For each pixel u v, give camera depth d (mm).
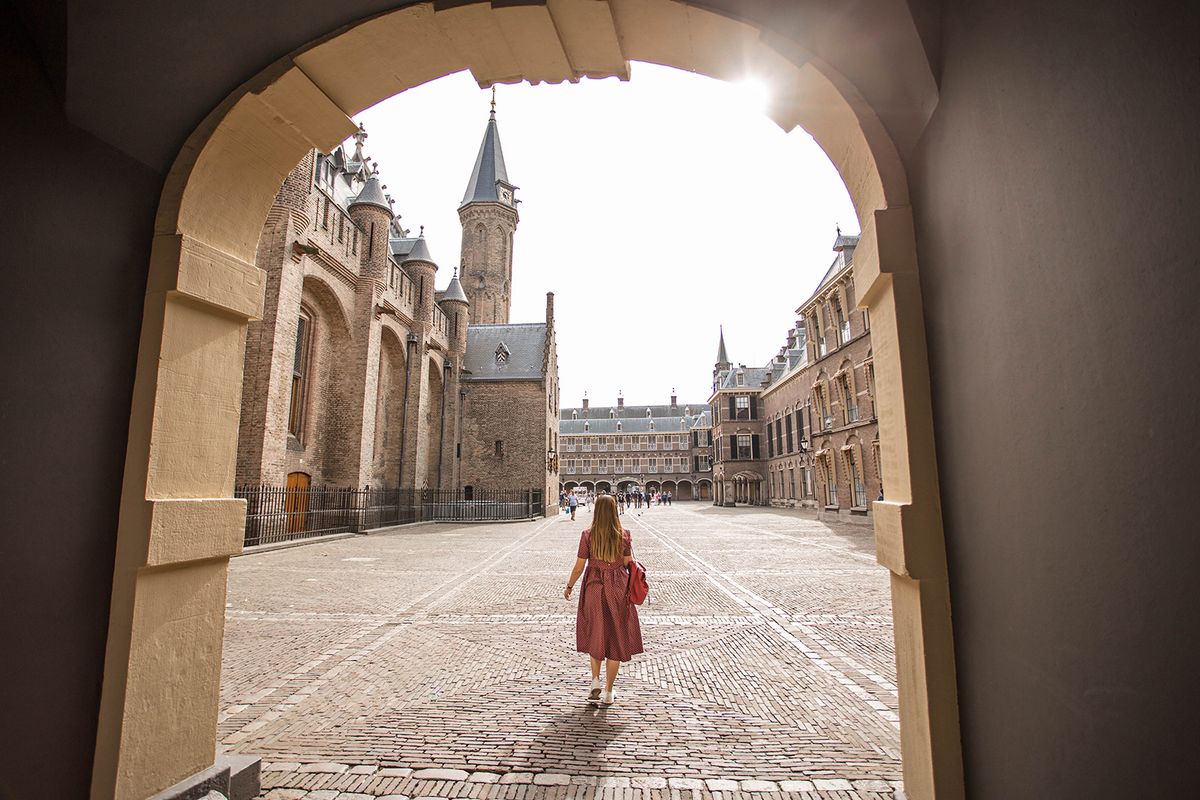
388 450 28578
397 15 2898
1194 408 1170
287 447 20453
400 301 28219
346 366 23422
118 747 2508
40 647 2273
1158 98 1268
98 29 2445
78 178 2486
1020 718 1952
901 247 2719
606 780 3520
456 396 35938
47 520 2318
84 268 2508
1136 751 1393
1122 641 1436
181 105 2852
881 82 2713
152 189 2859
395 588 10438
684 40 3100
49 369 2340
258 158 3154
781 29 2730
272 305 17594
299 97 3037
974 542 2262
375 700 4895
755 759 3805
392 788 3416
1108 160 1445
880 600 9219
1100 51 1462
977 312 2178
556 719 4473
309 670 5723
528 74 3469
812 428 31719
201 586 3018
